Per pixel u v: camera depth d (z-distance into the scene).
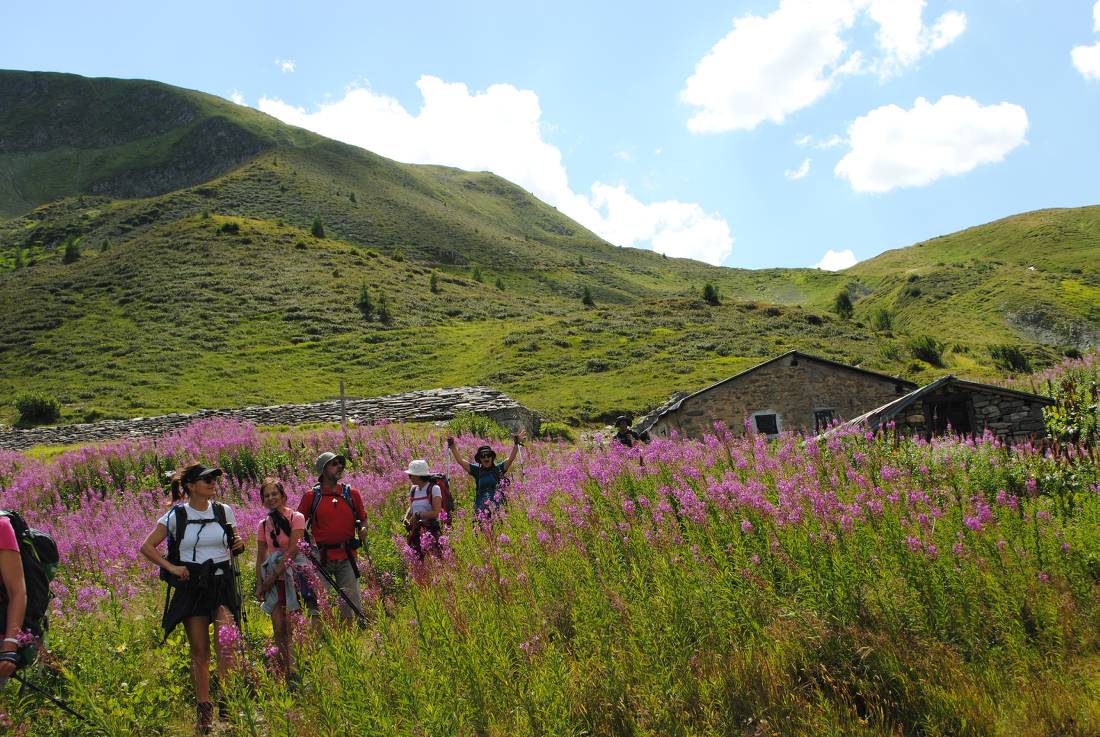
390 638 6.05
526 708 5.31
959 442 12.42
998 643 5.99
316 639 6.71
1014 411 22.66
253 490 19.23
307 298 98.38
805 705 5.26
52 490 23.91
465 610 6.58
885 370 68.50
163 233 124.31
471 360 77.44
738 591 6.46
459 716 5.23
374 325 90.88
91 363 75.81
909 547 6.62
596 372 68.88
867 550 6.80
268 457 24.28
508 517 9.62
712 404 35.81
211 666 6.69
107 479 24.39
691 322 90.38
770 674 5.55
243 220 133.50
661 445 12.31
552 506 10.01
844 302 146.25
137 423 46.72
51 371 74.00
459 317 100.31
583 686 5.58
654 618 6.04
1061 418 11.70
